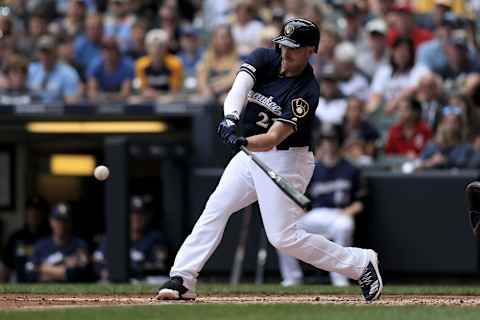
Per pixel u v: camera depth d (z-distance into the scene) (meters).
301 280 47.06
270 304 25.25
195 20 68.69
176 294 26.00
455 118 48.47
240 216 48.72
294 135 24.84
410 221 47.25
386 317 21.28
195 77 59.84
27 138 56.78
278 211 24.95
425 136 50.56
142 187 56.84
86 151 57.78
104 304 26.38
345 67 55.47
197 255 25.88
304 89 24.75
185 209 50.16
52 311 23.34
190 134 53.72
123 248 46.38
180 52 62.59
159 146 49.00
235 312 22.78
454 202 46.72
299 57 24.56
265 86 25.03
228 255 48.81
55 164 57.75
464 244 46.59
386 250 47.50
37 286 35.09
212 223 25.67
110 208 46.50
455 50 53.84
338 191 47.31
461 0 60.47
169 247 49.91
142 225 48.75
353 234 47.62
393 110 53.47
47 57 57.00
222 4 67.06
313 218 47.03
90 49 61.38
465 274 46.84
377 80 54.97
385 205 47.50
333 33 57.56
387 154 50.97
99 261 48.41
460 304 26.27
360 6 61.53
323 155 47.69
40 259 48.84
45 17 64.19
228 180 25.42
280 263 48.16
